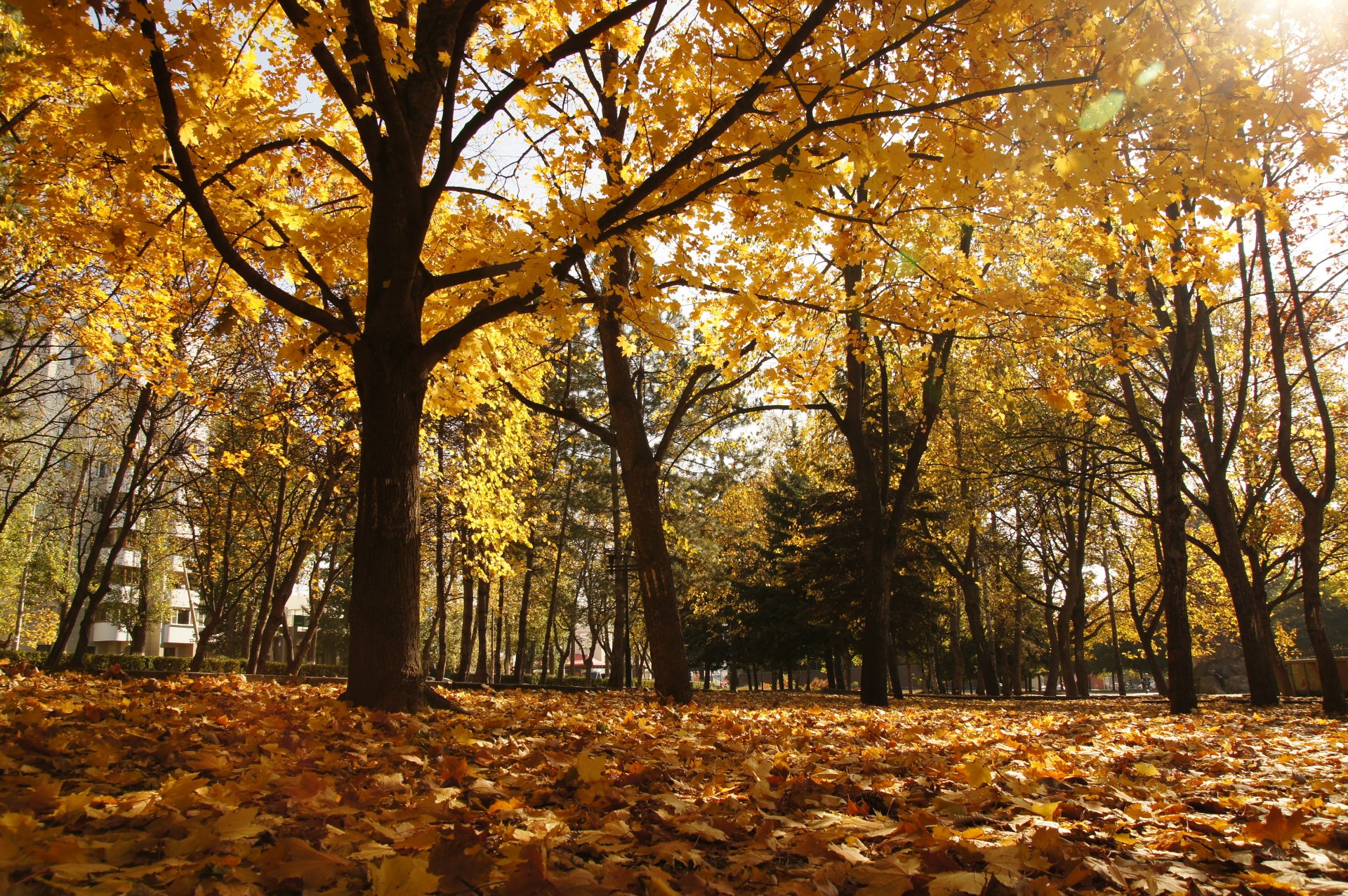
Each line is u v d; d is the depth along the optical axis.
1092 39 4.54
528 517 21.64
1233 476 20.44
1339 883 2.01
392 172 5.80
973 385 18.72
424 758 3.55
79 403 15.49
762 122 5.56
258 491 20.39
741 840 2.52
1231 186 4.39
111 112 4.33
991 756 4.62
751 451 29.80
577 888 1.77
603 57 9.79
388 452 5.62
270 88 7.20
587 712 6.75
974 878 1.86
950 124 4.68
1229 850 2.45
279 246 6.37
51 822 2.07
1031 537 28.30
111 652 46.09
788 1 5.06
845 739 5.54
